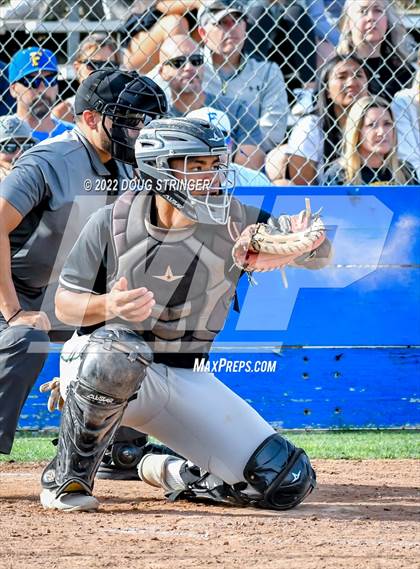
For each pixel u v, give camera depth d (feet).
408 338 45.39
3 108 53.26
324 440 43.68
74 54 50.44
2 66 53.78
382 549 24.03
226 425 28.86
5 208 30.55
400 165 49.21
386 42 50.44
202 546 24.09
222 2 49.78
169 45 48.62
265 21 53.78
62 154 31.81
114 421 27.58
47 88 48.55
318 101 48.78
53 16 54.08
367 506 30.55
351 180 48.11
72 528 26.11
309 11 54.39
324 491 33.27
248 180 46.96
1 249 30.35
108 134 31.30
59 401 31.24
